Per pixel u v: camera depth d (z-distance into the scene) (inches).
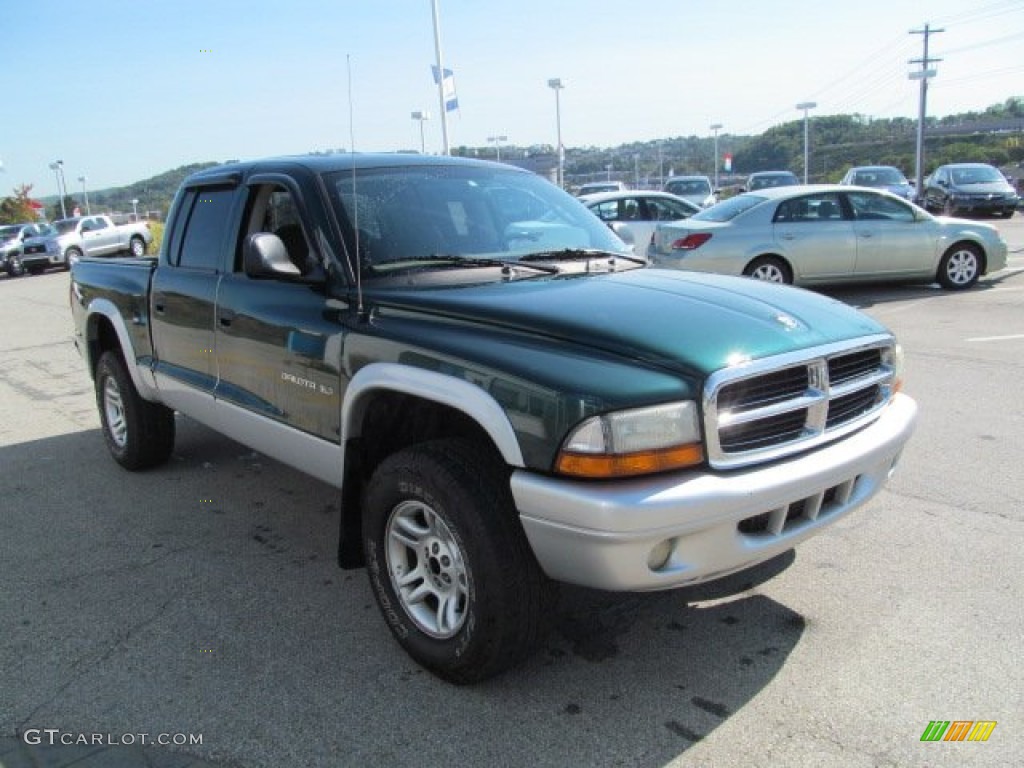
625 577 100.5
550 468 101.4
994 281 486.9
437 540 120.0
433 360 115.0
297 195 147.3
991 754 102.0
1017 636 126.3
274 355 146.3
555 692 117.9
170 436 215.9
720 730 108.4
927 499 178.1
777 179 1047.0
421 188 154.9
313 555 166.7
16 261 1119.6
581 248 159.6
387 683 121.3
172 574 159.5
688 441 102.4
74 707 117.6
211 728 112.1
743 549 106.4
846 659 122.6
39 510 195.2
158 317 186.9
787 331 115.1
